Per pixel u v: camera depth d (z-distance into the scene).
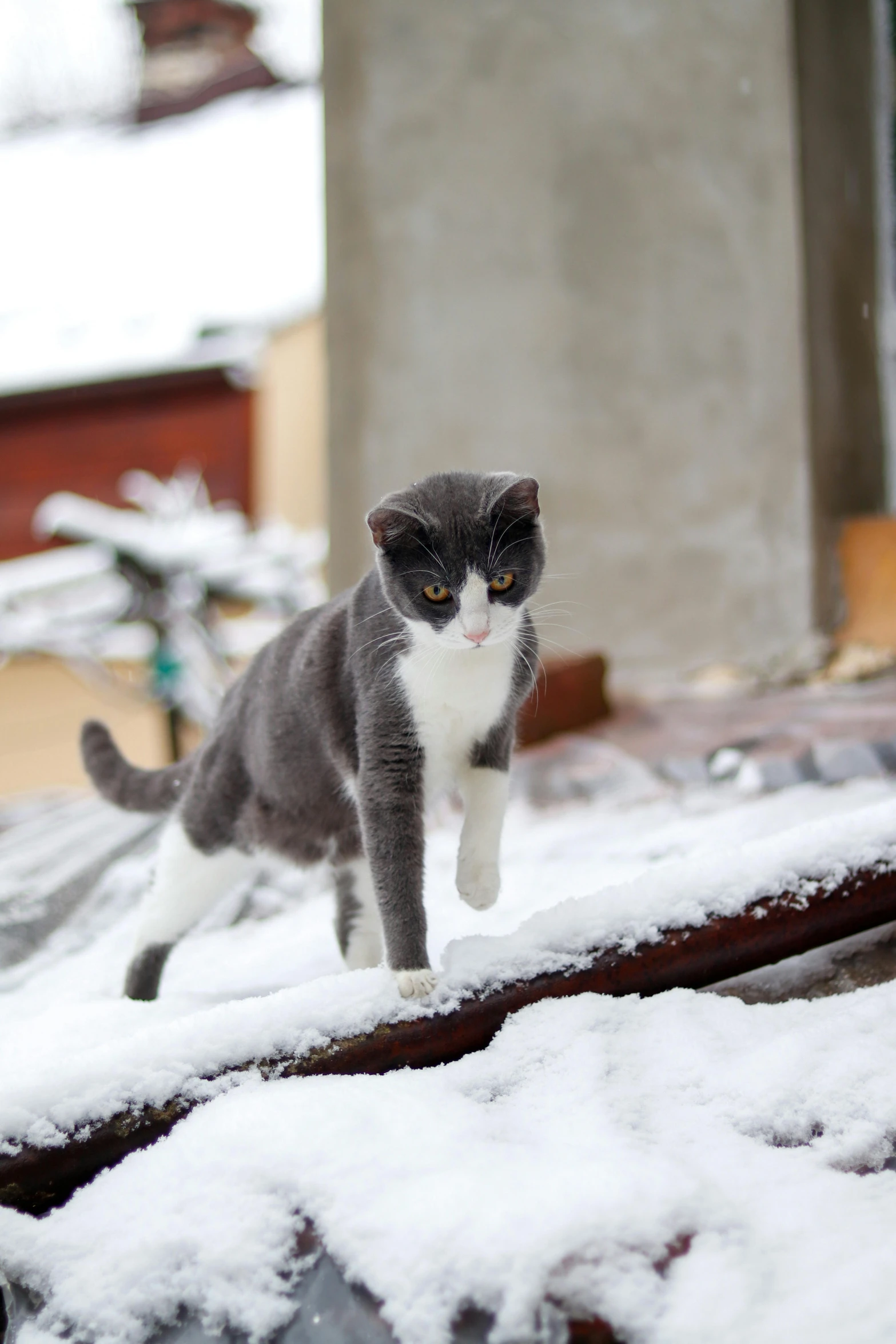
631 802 1.50
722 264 1.99
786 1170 0.81
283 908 1.38
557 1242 0.76
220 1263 0.80
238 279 5.36
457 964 0.94
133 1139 0.87
